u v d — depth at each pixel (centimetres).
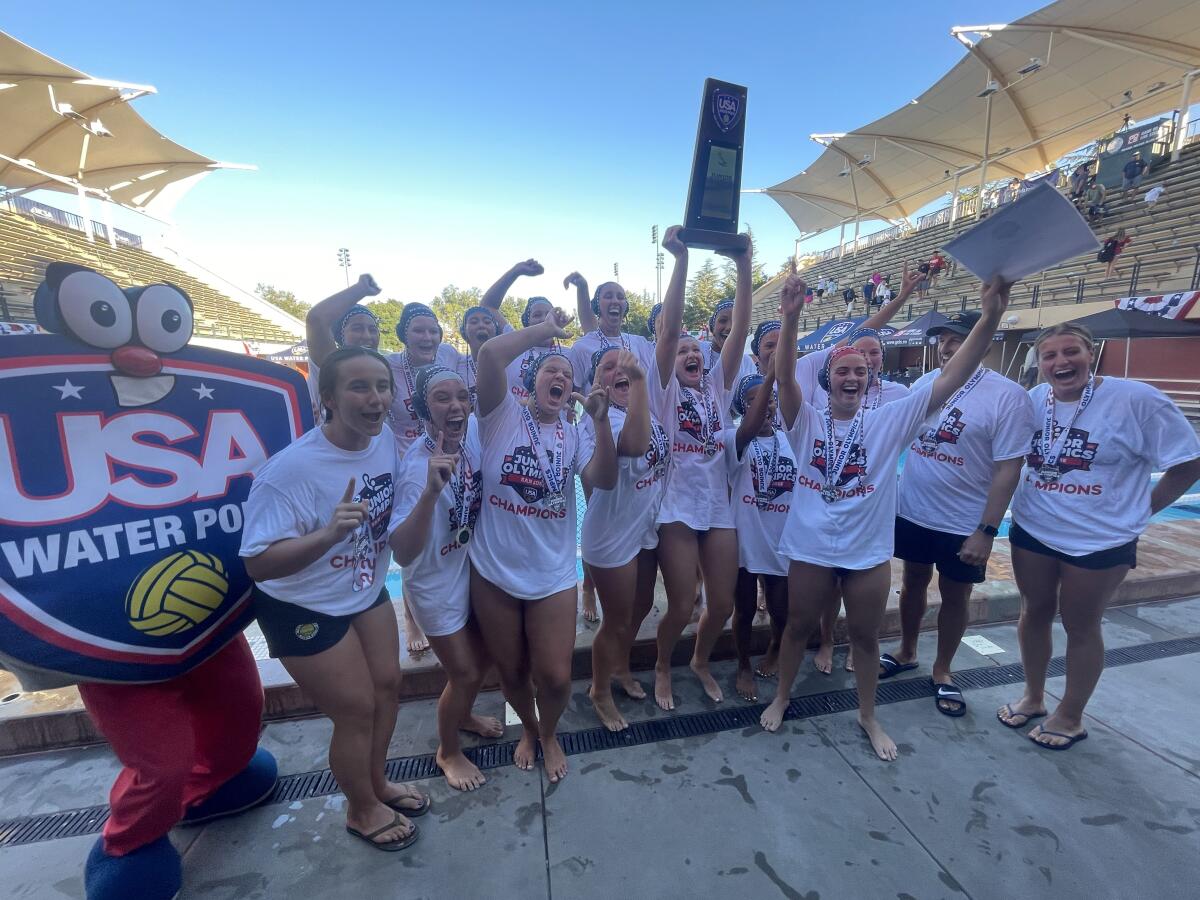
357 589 194
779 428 297
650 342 436
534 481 216
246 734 218
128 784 179
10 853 209
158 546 182
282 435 215
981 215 1867
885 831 212
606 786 237
